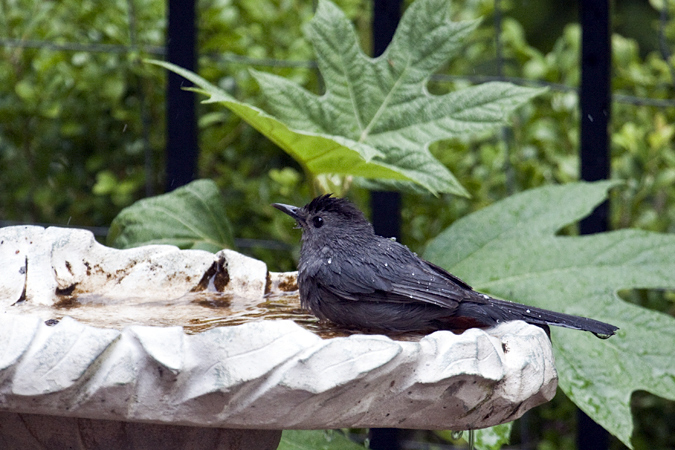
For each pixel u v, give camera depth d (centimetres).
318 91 1122
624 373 659
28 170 1127
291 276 683
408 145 742
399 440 847
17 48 1074
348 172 700
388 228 845
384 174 681
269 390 386
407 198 1095
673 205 1072
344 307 580
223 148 1116
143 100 1063
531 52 1138
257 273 671
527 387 454
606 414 648
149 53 1045
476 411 453
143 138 1119
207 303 635
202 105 1116
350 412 414
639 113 1098
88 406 388
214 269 675
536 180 1078
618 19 1864
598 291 697
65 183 1134
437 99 754
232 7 1094
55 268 629
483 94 739
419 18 773
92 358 375
